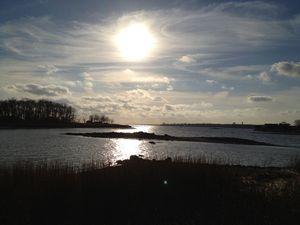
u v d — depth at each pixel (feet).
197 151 212.23
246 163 146.92
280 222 43.11
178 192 55.83
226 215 45.73
